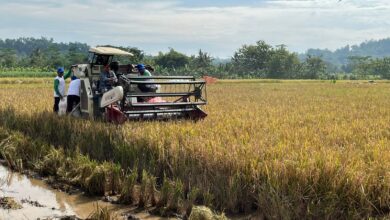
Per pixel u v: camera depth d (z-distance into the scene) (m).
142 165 8.44
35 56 95.00
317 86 46.62
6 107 14.84
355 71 138.50
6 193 8.03
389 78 122.44
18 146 10.39
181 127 10.23
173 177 7.74
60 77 14.00
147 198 7.34
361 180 6.43
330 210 6.14
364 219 6.18
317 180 6.58
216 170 7.41
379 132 10.69
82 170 8.38
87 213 7.04
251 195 6.93
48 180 8.84
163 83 11.45
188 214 6.86
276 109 16.83
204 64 103.88
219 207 7.06
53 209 7.18
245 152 7.76
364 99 24.09
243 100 22.70
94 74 12.77
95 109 12.48
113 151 9.33
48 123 11.59
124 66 13.23
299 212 6.34
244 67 124.12
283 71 120.94
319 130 10.74
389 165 7.04
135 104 11.38
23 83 42.31
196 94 12.24
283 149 7.89
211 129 10.27
